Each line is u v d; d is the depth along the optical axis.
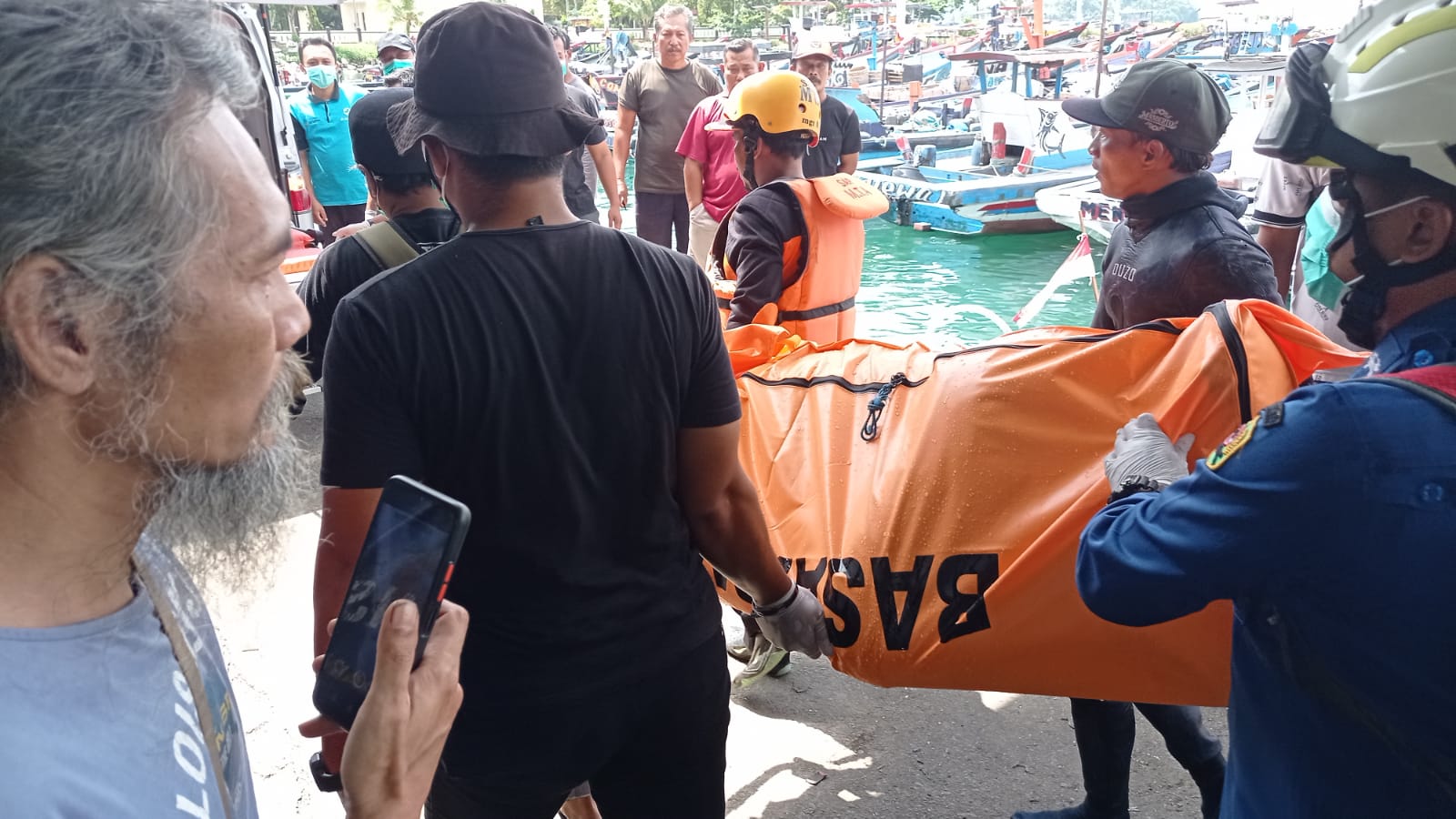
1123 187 2.50
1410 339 1.14
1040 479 1.95
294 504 1.00
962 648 1.95
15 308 0.71
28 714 0.73
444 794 1.76
